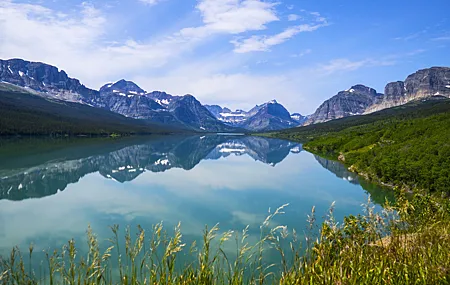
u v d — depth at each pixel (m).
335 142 91.69
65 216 26.52
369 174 44.66
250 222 24.22
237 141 180.12
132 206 29.97
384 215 8.52
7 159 63.16
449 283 5.15
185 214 27.02
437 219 9.21
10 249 19.02
